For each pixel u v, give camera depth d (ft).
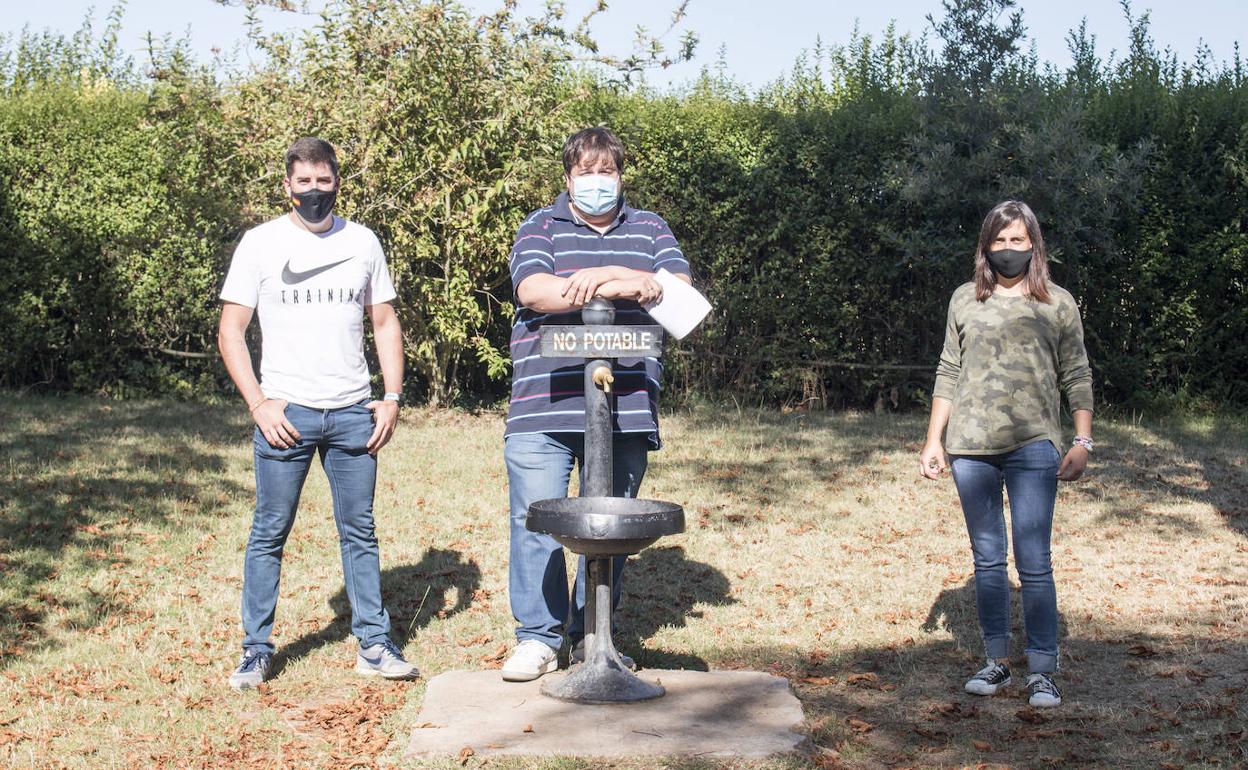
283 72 39.01
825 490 29.48
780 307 43.52
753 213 43.45
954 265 41.88
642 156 43.06
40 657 17.15
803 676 16.92
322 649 17.81
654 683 15.07
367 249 16.38
